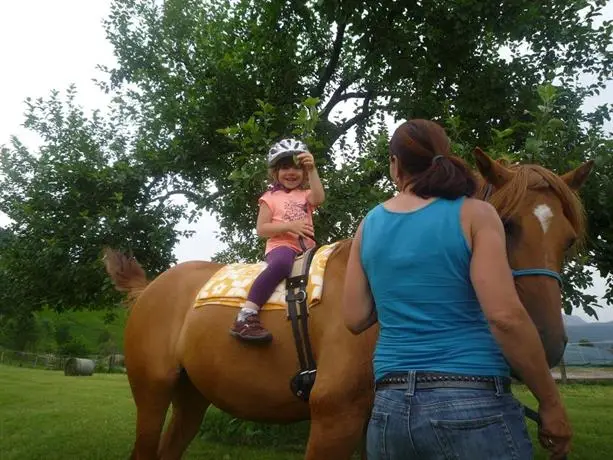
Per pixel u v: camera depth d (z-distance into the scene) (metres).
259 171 4.03
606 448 6.26
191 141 6.71
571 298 4.08
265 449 6.17
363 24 5.82
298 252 2.88
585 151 4.32
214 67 6.72
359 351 2.39
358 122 8.03
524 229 1.90
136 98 7.75
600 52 6.20
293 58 7.03
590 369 23.58
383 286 1.53
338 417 2.39
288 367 2.67
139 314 3.37
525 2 5.58
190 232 7.02
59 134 7.84
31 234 6.90
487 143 6.25
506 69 6.20
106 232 6.34
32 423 7.86
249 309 2.73
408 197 1.60
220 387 2.89
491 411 1.37
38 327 43.56
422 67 6.25
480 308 1.46
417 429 1.39
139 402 3.32
